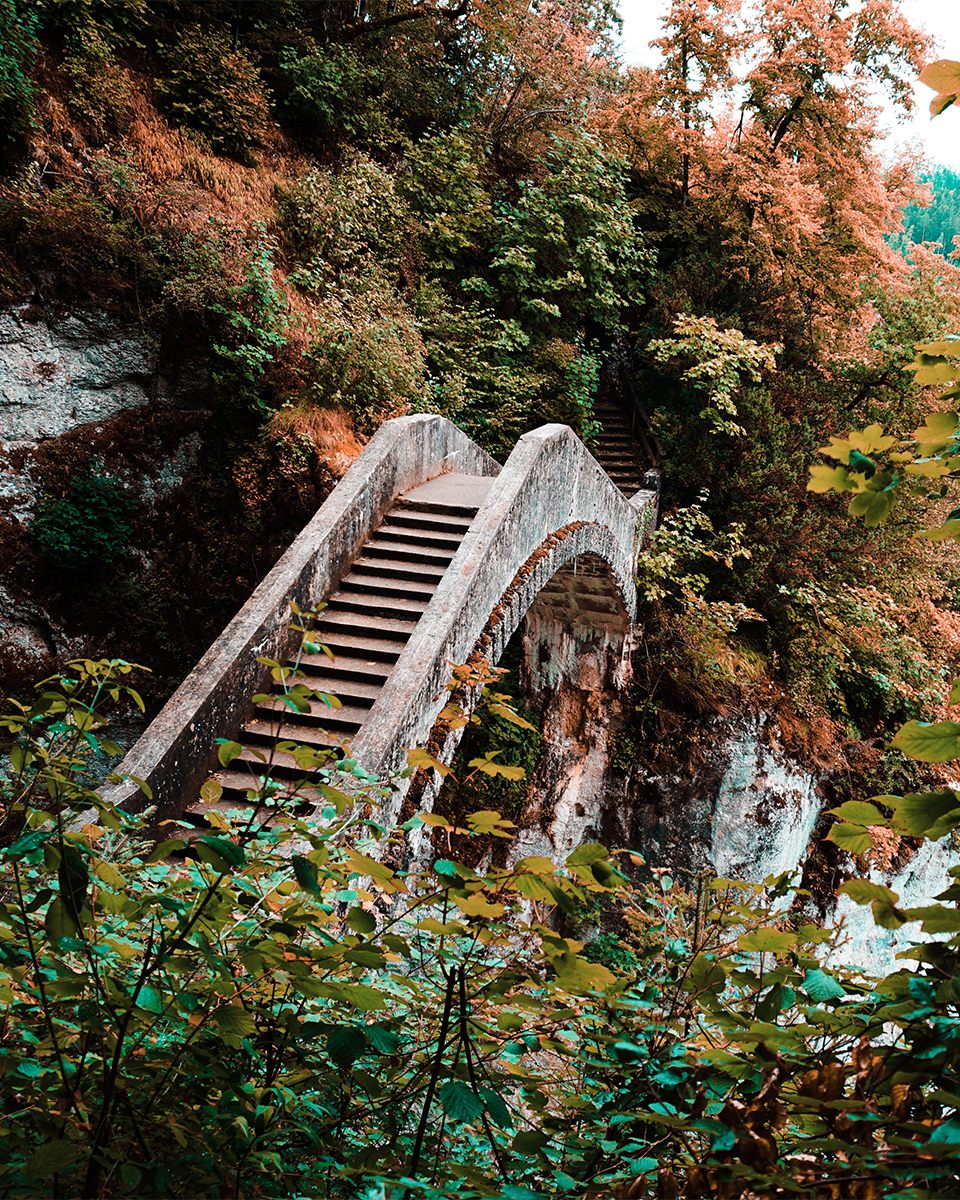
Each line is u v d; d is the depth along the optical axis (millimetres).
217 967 1378
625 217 15016
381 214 12312
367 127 13188
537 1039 1608
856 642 13547
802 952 1375
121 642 9164
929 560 16172
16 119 8836
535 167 15734
